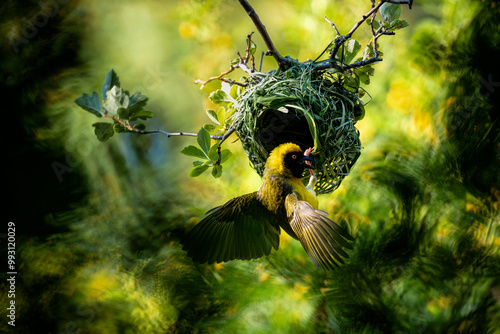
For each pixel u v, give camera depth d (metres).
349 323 3.62
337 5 3.80
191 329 3.67
